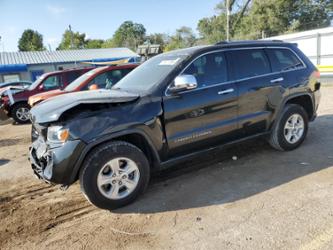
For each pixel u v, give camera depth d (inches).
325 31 574.6
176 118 150.8
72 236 125.6
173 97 149.9
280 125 190.7
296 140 199.6
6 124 453.4
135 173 144.6
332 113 308.3
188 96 153.6
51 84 414.3
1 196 170.7
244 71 175.5
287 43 201.3
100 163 133.4
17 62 1207.6
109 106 138.7
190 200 146.3
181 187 161.0
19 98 431.8
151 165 155.3
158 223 129.1
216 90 162.4
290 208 130.5
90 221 135.9
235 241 112.0
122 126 136.0
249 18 1429.6
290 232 114.3
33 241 124.6
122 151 138.3
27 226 136.3
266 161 185.9
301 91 196.4
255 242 110.3
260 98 178.7
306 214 125.0
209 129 161.5
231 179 165.3
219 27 1875.0
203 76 161.8
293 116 195.9
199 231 120.5
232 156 199.0
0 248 121.3
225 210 134.3
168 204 144.2
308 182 152.9
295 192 144.0
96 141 131.5
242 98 171.2
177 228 124.1
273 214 127.3
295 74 194.4
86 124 130.9
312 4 1409.9
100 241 120.3
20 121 439.5
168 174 179.0
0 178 201.5
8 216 146.6
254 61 181.2
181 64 156.9
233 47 175.5
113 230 127.0
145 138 142.7
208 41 1894.7
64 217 141.7
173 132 151.1
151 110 143.5
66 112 127.9
